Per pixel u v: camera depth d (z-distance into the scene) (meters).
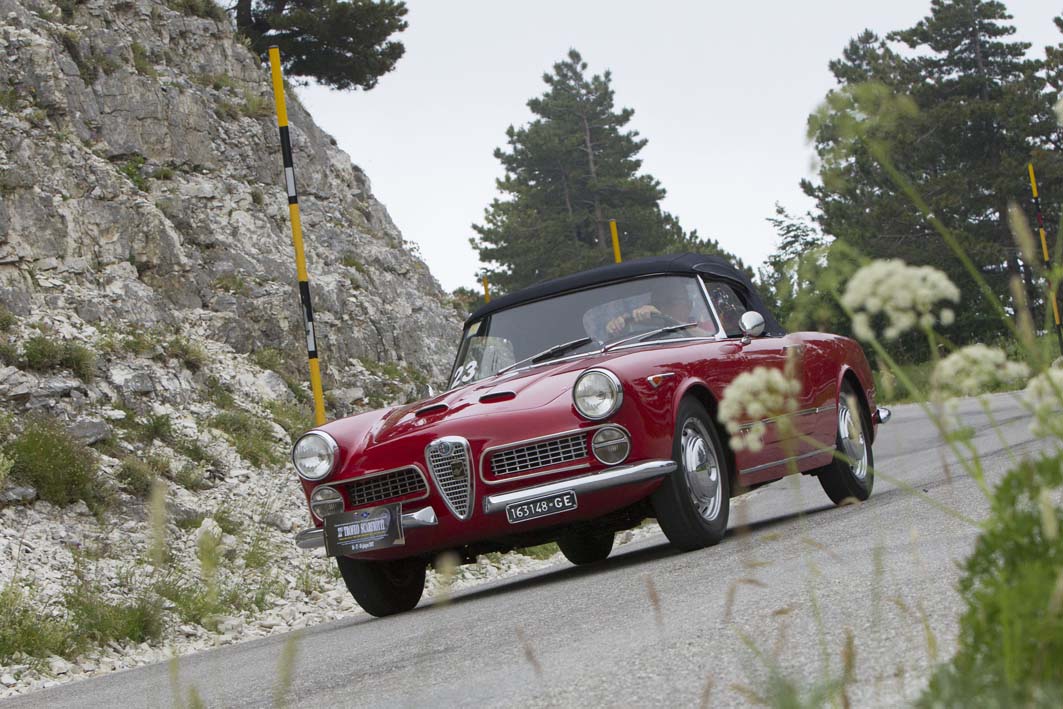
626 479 5.73
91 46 17.77
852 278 1.33
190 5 21.88
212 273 16.75
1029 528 1.58
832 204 43.88
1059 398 1.35
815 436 7.34
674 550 6.36
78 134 16.75
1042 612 1.46
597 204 59.88
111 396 12.68
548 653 3.45
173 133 18.16
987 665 1.61
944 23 44.25
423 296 22.56
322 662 4.48
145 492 10.84
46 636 7.01
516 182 61.12
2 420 11.01
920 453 11.50
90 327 13.97
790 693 1.72
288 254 18.61
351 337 18.09
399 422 6.28
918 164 43.03
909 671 2.25
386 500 6.15
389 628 5.45
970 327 39.91
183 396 13.61
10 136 14.98
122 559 9.51
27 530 9.45
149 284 15.79
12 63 16.28
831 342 7.94
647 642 3.24
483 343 7.21
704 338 6.75
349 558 6.41
